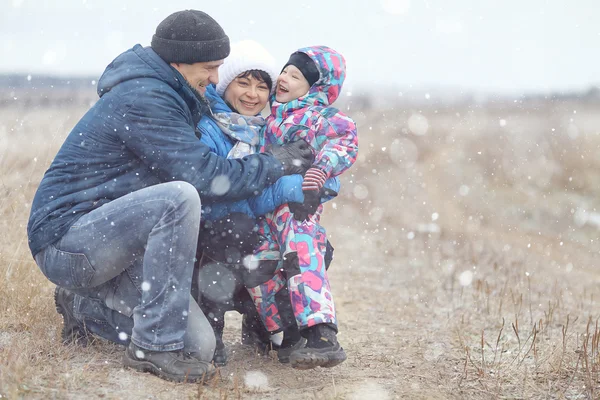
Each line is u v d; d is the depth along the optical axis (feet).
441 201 54.70
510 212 50.47
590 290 27.09
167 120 13.30
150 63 13.78
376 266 30.32
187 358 13.74
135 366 13.50
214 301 14.73
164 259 12.94
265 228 14.71
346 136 15.08
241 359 15.65
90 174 13.50
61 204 13.39
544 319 21.07
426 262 31.30
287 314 14.98
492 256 32.99
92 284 13.56
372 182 65.21
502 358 16.57
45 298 17.28
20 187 22.88
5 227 21.29
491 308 22.43
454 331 19.48
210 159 13.46
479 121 141.49
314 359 13.10
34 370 12.95
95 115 13.57
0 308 16.42
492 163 72.18
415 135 109.81
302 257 14.01
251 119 15.30
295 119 15.24
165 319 13.11
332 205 52.21
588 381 14.55
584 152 72.69
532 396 13.99
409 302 23.48
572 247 39.14
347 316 21.52
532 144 81.25
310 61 15.56
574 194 57.36
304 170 14.70
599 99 160.35
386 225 43.75
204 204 14.06
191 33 13.85
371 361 16.20
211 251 14.30
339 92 15.99
